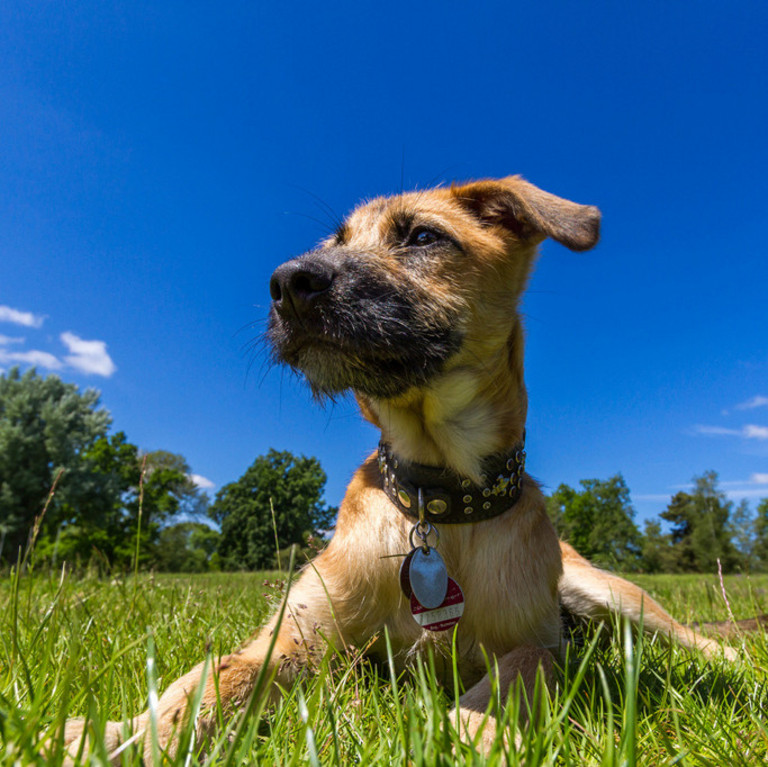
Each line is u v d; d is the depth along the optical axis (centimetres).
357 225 48
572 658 37
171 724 24
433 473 37
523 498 40
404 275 41
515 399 41
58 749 16
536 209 44
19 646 32
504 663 32
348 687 30
